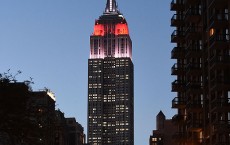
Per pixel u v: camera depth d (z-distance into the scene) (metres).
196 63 118.56
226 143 100.75
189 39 120.38
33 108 68.62
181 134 127.19
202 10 116.62
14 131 64.88
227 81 101.88
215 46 103.75
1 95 64.31
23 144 71.06
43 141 84.75
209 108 107.25
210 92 106.88
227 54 103.50
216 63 101.94
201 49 117.88
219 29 105.06
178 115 128.00
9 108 64.44
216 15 104.44
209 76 107.50
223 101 101.88
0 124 64.06
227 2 102.81
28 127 65.69
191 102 117.38
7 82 65.50
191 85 117.75
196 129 116.31
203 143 113.25
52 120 101.25
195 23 120.88
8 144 90.06
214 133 103.31
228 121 101.31
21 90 66.06
